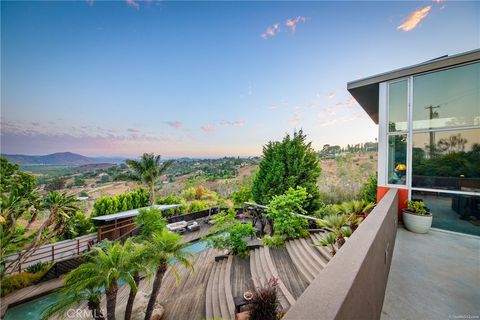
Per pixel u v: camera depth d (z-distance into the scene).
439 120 5.01
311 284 1.00
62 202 11.89
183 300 6.33
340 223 4.62
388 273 2.89
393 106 5.67
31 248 10.22
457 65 4.74
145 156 19.55
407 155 5.43
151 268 5.58
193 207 18.88
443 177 4.95
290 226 8.39
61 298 4.96
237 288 6.35
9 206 9.96
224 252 9.40
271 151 18.31
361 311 1.20
